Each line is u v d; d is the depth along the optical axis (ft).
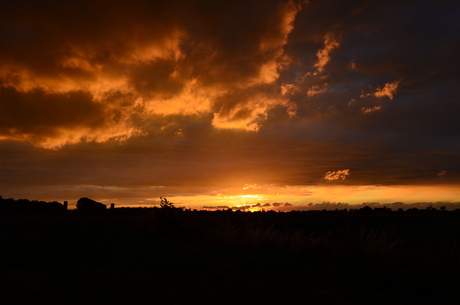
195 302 21.58
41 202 130.11
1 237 47.09
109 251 38.24
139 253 37.65
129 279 26.61
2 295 21.40
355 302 23.44
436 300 25.63
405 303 23.99
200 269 30.76
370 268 33.88
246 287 25.30
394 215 197.77
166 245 43.42
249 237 47.80
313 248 42.68
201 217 59.67
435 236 72.79
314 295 24.20
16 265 31.40
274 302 22.17
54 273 28.22
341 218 156.46
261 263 33.99
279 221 115.03
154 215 57.00
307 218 149.38
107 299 21.56
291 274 30.35
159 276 27.89
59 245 41.32
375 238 41.93
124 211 134.10
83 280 26.00
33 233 54.44
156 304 20.89
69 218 96.58
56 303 20.35
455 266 33.65
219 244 45.78
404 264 36.88
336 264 35.96
